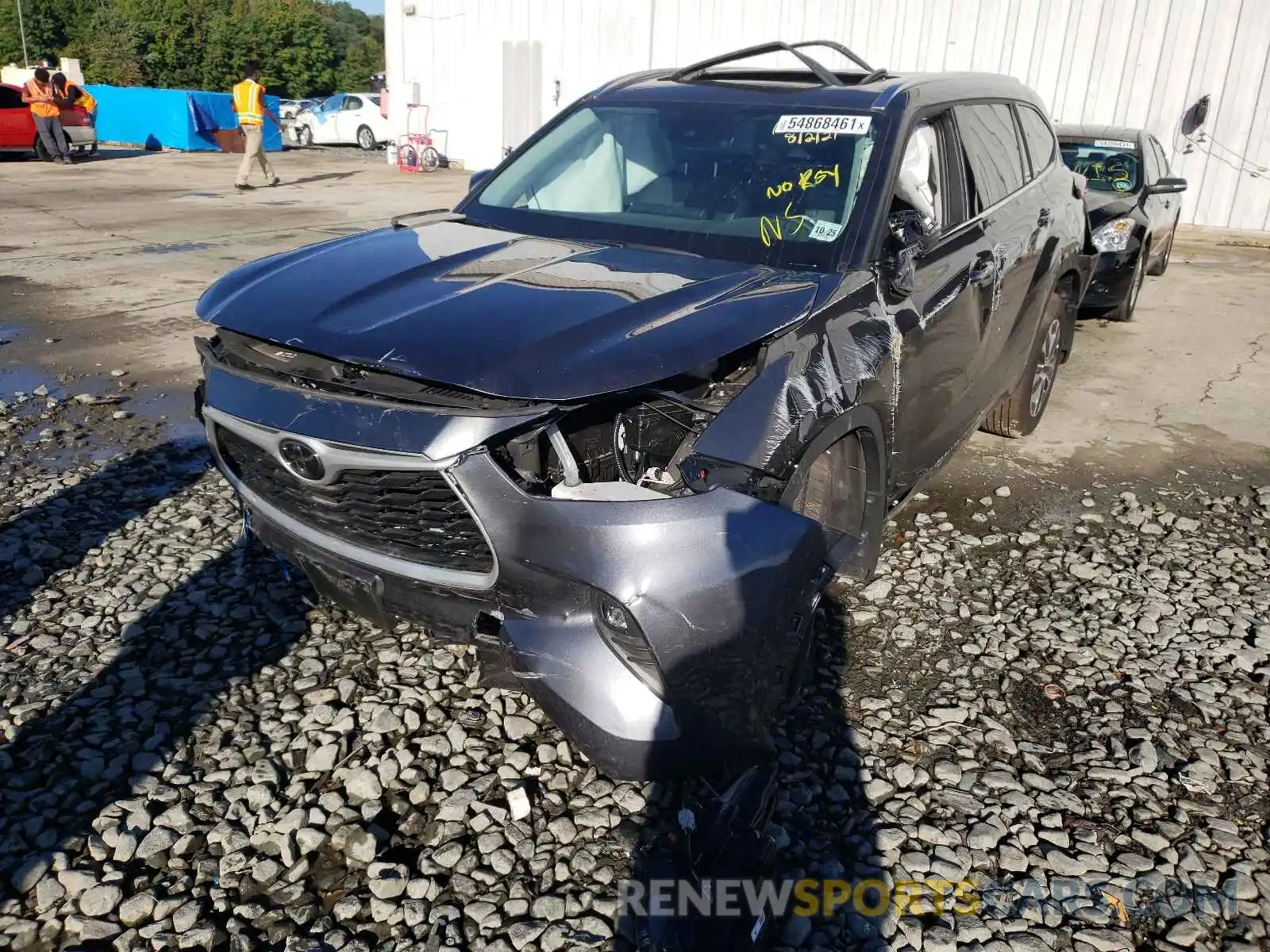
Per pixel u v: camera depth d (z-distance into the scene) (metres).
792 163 3.48
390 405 2.40
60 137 20.50
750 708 2.36
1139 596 3.89
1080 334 8.29
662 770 2.33
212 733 2.89
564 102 19.69
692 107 3.87
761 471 2.43
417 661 3.25
